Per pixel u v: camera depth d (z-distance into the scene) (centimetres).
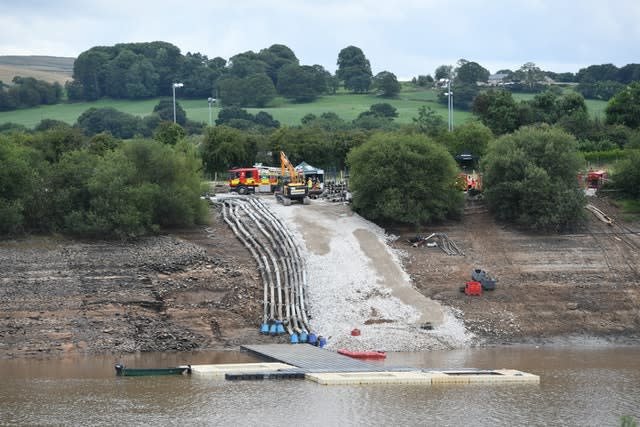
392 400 14050
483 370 16088
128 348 17475
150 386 14638
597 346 19250
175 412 13150
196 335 18175
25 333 17412
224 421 12769
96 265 19588
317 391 14450
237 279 19888
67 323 17800
